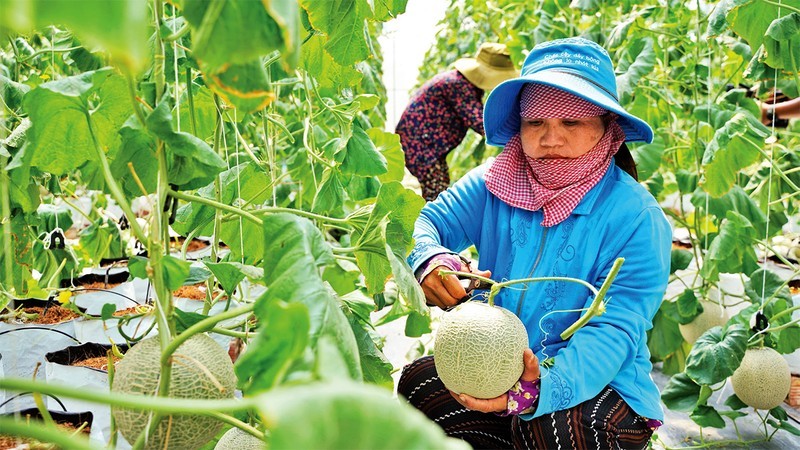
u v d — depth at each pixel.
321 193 1.96
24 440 1.49
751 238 2.98
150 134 1.17
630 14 3.54
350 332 0.96
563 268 1.94
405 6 1.62
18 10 0.43
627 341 1.81
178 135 1.07
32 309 2.54
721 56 3.95
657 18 3.74
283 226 1.02
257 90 0.88
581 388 1.73
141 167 1.21
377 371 1.65
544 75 1.93
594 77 1.97
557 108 1.90
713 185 2.92
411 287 1.44
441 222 2.21
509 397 1.66
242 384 0.86
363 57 1.51
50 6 0.45
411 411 0.56
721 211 3.13
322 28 1.42
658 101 3.83
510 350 1.57
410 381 2.11
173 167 1.15
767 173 3.54
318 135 2.55
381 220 1.50
